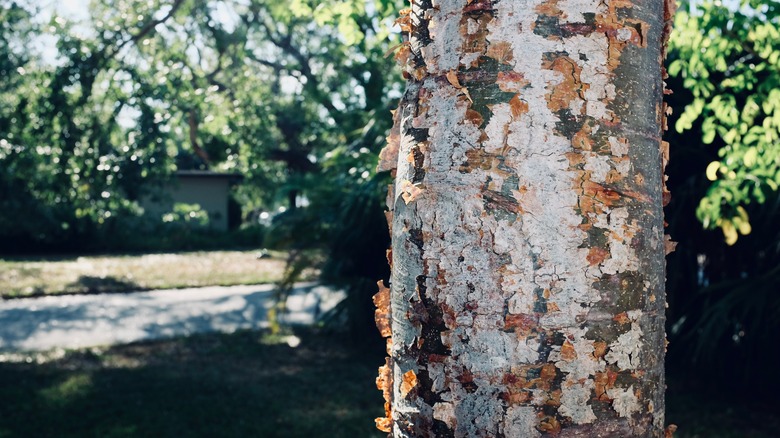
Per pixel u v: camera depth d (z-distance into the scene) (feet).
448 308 4.22
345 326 33.14
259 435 18.86
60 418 20.03
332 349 30.27
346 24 15.96
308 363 27.71
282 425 19.76
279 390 23.52
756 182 15.16
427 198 4.32
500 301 4.08
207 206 100.63
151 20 27.89
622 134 4.23
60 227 74.90
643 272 4.30
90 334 34.06
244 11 47.19
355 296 30.04
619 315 4.17
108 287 50.60
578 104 4.14
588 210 4.10
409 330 4.42
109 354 28.96
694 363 23.16
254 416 20.56
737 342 23.63
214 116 33.99
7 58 27.12
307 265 30.96
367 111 32.27
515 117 4.12
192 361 27.76
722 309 21.94
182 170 100.27
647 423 4.35
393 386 4.68
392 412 4.74
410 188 4.41
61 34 26.22
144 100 27.04
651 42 4.48
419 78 4.54
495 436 4.10
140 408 21.13
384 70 33.60
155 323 37.24
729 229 16.11
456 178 4.21
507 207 4.09
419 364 4.35
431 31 4.46
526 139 4.10
